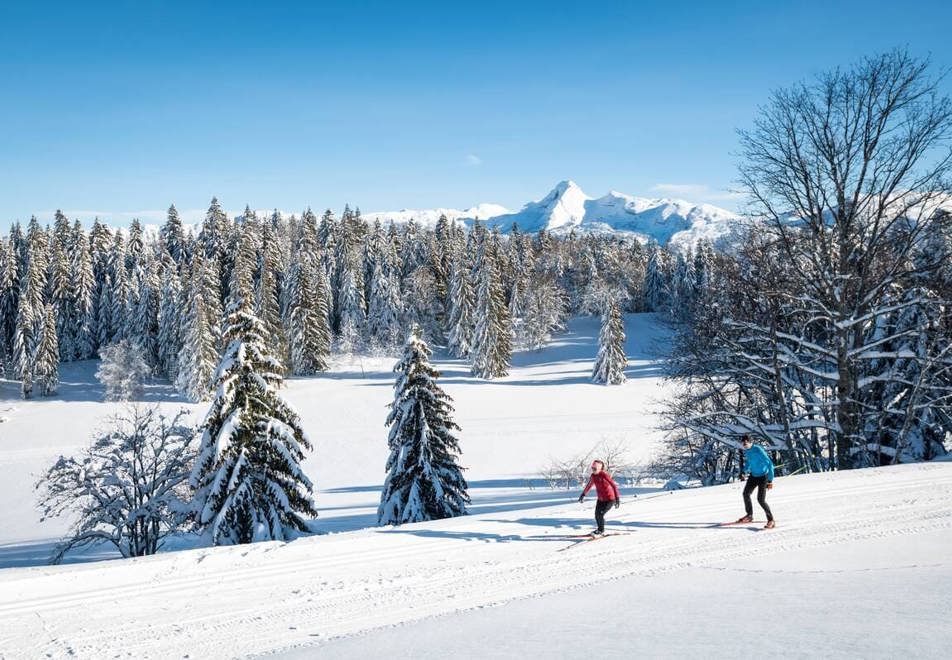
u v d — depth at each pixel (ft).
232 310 61.31
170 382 242.78
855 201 60.39
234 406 59.77
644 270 409.49
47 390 228.63
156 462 70.64
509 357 263.08
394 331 287.28
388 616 26.27
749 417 73.26
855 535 34.83
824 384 68.39
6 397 226.79
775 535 35.81
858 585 25.08
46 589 30.42
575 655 18.58
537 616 24.07
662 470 92.02
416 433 71.31
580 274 393.09
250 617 26.76
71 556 79.10
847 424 61.77
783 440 64.80
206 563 34.19
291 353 248.73
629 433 167.73
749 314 67.72
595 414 190.39
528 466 142.41
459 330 280.51
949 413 64.44
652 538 36.65
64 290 269.44
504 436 168.04
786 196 63.67
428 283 300.81
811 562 30.14
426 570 32.35
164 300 244.22
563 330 348.38
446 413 72.90
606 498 37.32
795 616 20.88
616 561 32.60
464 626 23.56
